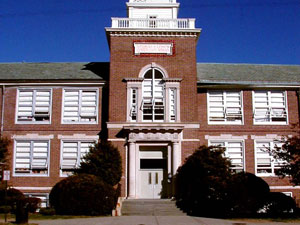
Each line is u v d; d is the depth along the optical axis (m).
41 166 29.72
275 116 31.09
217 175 24.91
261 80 31.59
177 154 27.94
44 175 29.50
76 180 23.36
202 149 26.64
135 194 27.50
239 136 30.58
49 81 30.52
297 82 31.36
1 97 30.72
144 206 25.03
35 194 29.20
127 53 29.69
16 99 30.66
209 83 30.52
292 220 21.20
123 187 27.78
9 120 30.34
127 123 28.41
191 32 29.91
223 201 24.05
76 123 30.22
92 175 24.14
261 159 30.44
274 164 30.31
